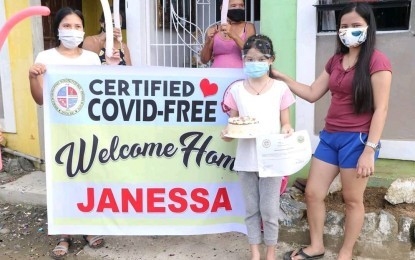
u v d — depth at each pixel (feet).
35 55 15.42
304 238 11.03
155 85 10.39
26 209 13.97
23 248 11.69
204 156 10.63
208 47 12.94
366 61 8.79
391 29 11.46
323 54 12.16
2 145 16.55
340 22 9.09
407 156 11.68
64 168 10.66
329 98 12.27
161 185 10.75
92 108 10.46
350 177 9.40
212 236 11.82
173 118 10.51
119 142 10.60
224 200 10.77
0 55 15.80
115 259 10.89
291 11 12.27
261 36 9.21
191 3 15.71
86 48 13.12
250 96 9.34
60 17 10.18
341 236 10.66
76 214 10.84
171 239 11.78
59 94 10.36
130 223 10.89
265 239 9.93
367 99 8.84
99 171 10.68
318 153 10.02
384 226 10.42
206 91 10.38
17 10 15.46
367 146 8.86
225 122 10.48
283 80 10.27
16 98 16.01
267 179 9.50
